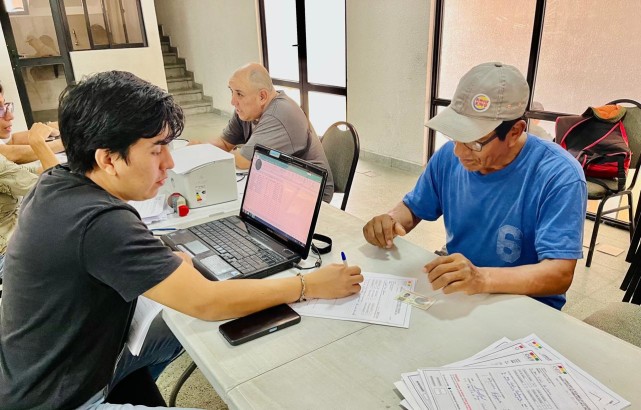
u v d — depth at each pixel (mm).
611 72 2906
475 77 1146
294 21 5508
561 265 1117
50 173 933
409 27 3938
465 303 1068
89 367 941
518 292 1097
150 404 1196
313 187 1230
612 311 1398
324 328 1001
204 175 1729
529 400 772
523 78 1152
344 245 1389
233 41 6625
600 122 2654
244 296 1018
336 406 788
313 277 1104
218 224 1497
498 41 3459
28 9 4840
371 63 4422
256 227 1435
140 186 920
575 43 3023
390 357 901
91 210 848
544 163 1216
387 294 1118
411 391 799
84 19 5223
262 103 2238
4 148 2395
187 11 7613
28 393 909
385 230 1362
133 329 1107
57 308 869
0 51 4559
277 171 1365
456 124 1151
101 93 824
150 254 904
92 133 825
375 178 4238
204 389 1797
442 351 911
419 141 4191
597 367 853
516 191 1254
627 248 2795
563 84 3154
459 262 1086
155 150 893
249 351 937
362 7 4320
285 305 1071
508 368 849
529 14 3207
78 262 843
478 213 1331
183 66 8273
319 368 880
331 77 5160
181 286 938
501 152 1208
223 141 2678
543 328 970
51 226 845
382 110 4469
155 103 858
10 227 1950
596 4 2865
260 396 815
